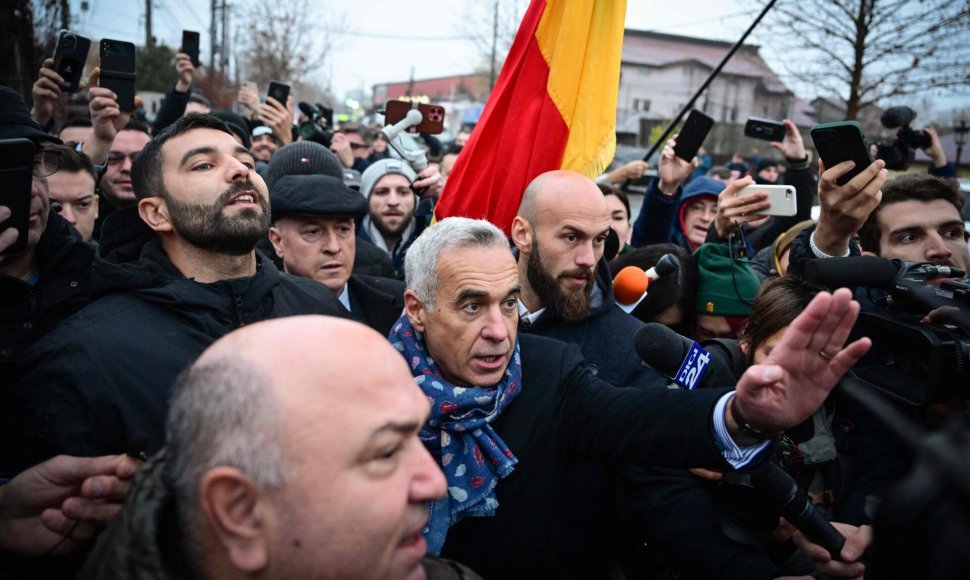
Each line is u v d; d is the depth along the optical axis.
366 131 10.41
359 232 4.24
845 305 1.21
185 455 1.01
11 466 1.77
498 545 1.81
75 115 4.42
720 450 1.49
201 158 1.95
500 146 2.86
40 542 1.40
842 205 2.12
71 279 2.22
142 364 1.77
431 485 1.08
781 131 3.80
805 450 1.96
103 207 3.99
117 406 1.73
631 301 2.38
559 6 2.82
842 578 1.64
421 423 1.09
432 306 1.79
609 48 2.82
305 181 2.79
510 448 1.83
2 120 2.04
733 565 1.71
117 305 1.87
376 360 1.05
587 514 1.99
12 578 1.51
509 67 2.96
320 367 1.00
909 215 2.26
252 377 0.99
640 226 3.85
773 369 1.26
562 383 1.88
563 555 1.95
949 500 0.98
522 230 2.36
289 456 0.96
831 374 1.27
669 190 3.71
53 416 1.71
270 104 4.80
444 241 1.79
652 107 41.41
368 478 1.00
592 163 2.80
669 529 1.83
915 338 1.68
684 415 1.55
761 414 1.33
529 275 2.35
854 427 2.01
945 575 0.94
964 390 1.61
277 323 1.07
